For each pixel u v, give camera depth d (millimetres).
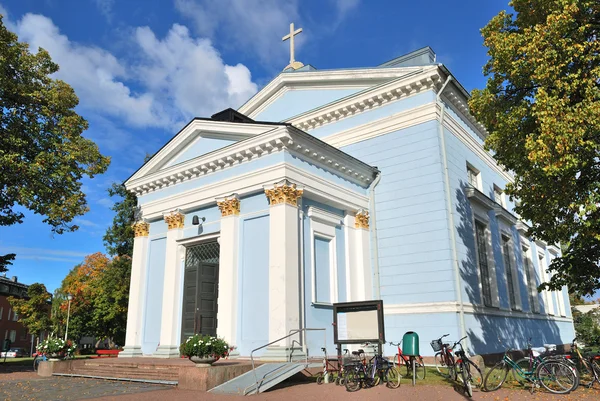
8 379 13930
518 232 23984
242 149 15703
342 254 17062
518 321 20828
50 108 20125
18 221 20469
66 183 19812
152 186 18969
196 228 17328
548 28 11281
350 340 12125
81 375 14359
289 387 11117
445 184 16953
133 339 17844
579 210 11602
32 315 50156
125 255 32625
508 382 11273
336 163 16828
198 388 10672
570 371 10070
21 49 19469
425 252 16672
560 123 10578
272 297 13773
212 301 16609
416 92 18172
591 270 14055
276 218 14414
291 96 22047
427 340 15812
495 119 13453
